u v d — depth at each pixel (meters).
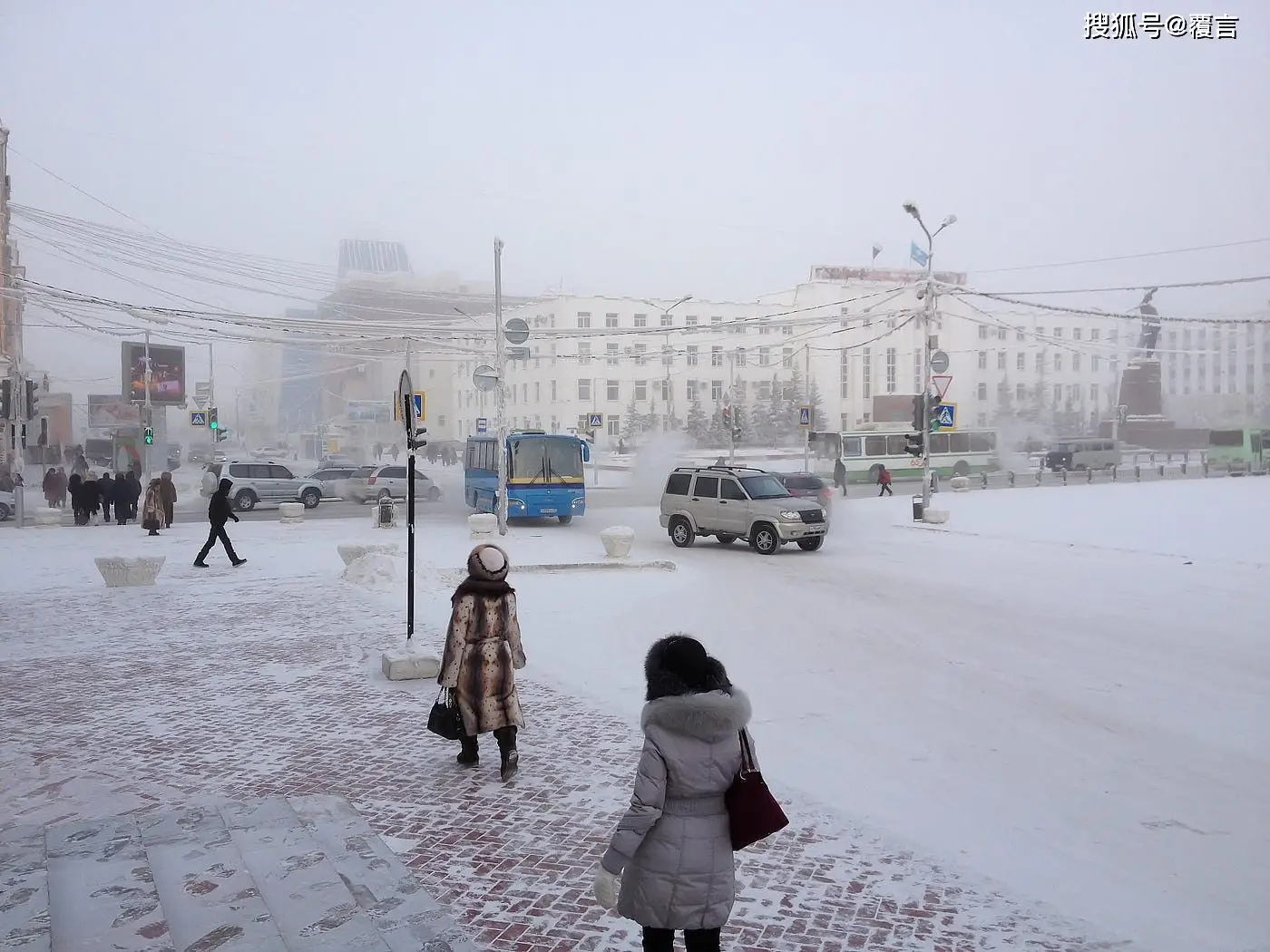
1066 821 6.56
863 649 11.91
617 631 13.05
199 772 7.43
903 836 6.24
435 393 107.88
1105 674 10.66
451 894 5.32
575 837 6.14
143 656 11.55
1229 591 16.11
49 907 4.54
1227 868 5.82
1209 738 8.39
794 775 7.41
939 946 4.80
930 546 23.38
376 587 16.44
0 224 43.53
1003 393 95.12
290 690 9.97
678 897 3.64
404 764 7.61
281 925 4.58
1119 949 4.80
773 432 85.19
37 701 9.55
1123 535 24.67
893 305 87.56
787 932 4.93
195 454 81.62
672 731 3.68
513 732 7.31
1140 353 82.88
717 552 22.45
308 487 38.25
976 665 11.09
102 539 25.17
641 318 87.25
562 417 84.38
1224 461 57.66
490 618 7.32
